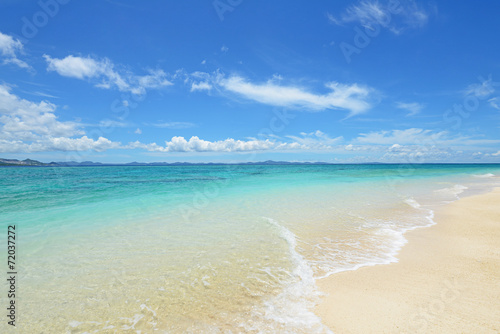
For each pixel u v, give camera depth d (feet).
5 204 42.83
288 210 41.16
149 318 14.23
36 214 36.04
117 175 124.26
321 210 41.32
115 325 13.64
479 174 149.79
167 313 14.64
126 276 18.83
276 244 25.66
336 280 18.38
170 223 32.83
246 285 17.72
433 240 26.86
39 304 15.38
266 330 13.16
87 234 27.96
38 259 21.50
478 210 40.98
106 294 16.48
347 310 14.70
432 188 72.49
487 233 28.76
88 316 14.37
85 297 16.15
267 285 17.75
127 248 24.14
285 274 19.38
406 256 22.66
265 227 31.40
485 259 21.45
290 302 15.69
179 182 86.43
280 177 114.21
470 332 12.44
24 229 29.22
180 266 20.54
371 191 64.85
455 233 29.09
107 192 58.65
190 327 13.47
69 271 19.45
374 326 13.19
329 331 12.98
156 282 18.03
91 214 36.73
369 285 17.54
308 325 13.48
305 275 19.22
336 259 22.17
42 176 108.17
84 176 113.19
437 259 21.77
